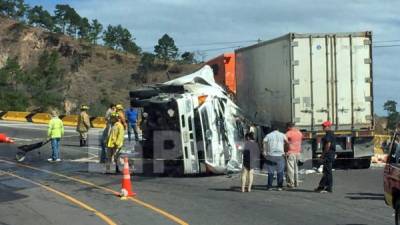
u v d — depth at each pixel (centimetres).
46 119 4359
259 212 1134
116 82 12044
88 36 13925
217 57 2348
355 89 1823
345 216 1090
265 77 1967
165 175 1766
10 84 9575
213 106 1745
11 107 7881
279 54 1861
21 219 1073
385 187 978
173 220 1052
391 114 3350
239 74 2203
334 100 1812
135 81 12094
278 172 1459
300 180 1630
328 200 1285
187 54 12581
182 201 1272
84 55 12950
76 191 1423
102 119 4044
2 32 13750
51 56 11906
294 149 1501
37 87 9706
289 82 1800
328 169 1400
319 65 1805
